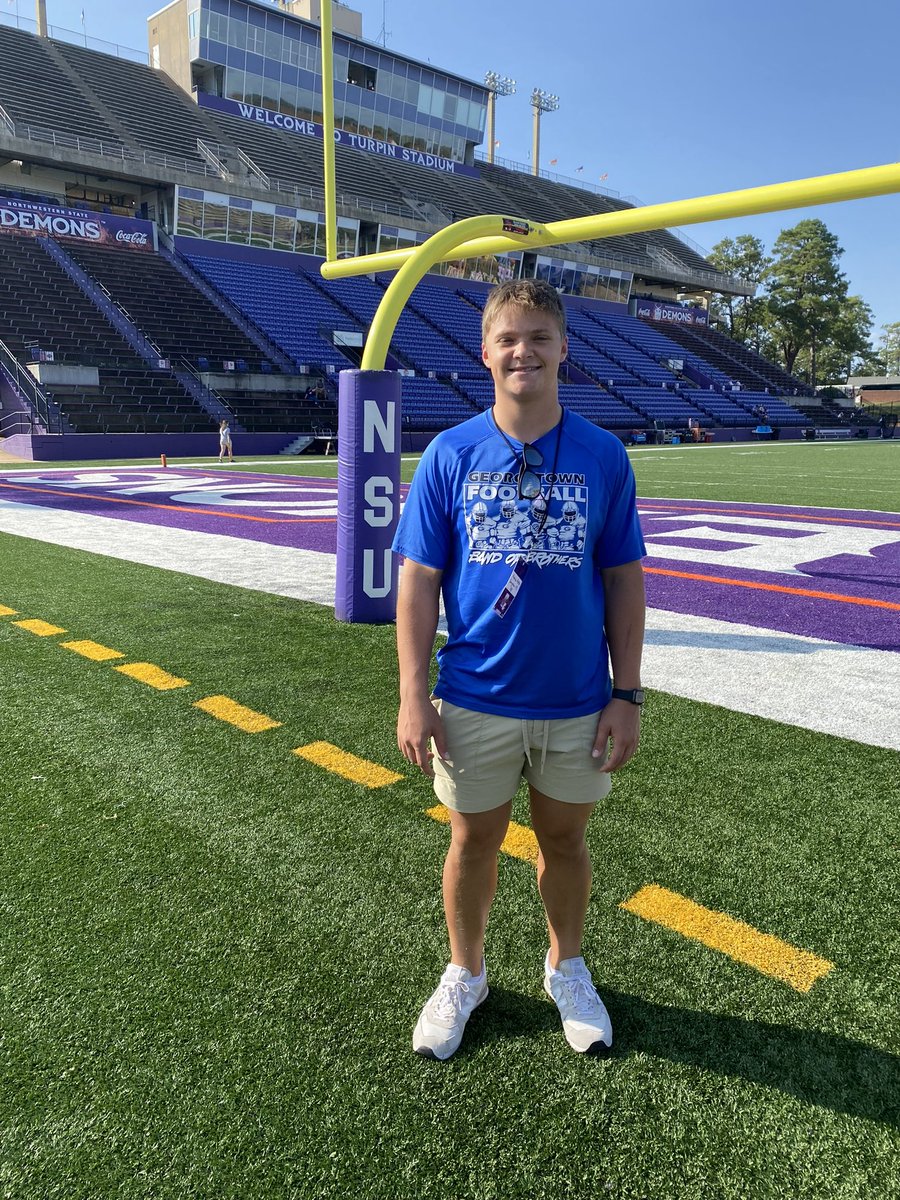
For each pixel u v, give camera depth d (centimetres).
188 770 304
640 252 4947
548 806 174
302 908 223
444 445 168
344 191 3603
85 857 245
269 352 2783
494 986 197
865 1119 160
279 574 659
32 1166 147
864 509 1140
